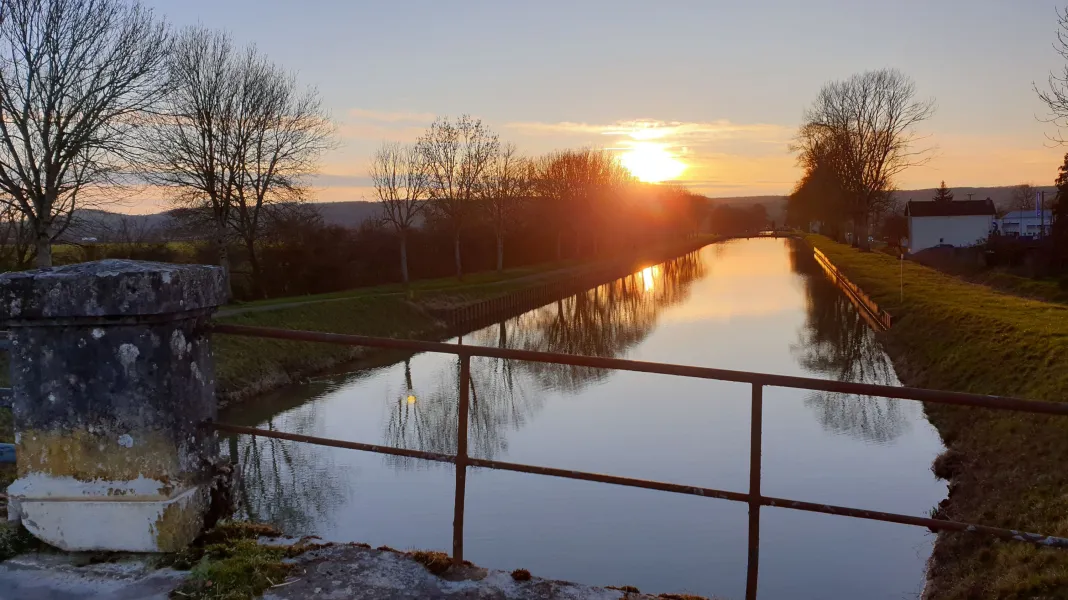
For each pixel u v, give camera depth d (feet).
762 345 101.65
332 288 130.52
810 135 242.99
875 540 36.96
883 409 62.95
